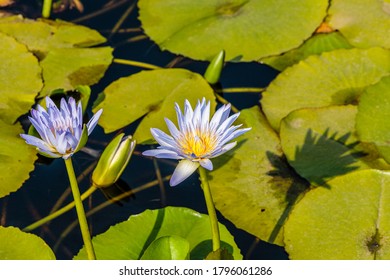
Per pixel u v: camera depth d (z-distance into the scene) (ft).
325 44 12.46
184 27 12.89
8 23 12.89
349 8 12.93
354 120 10.79
